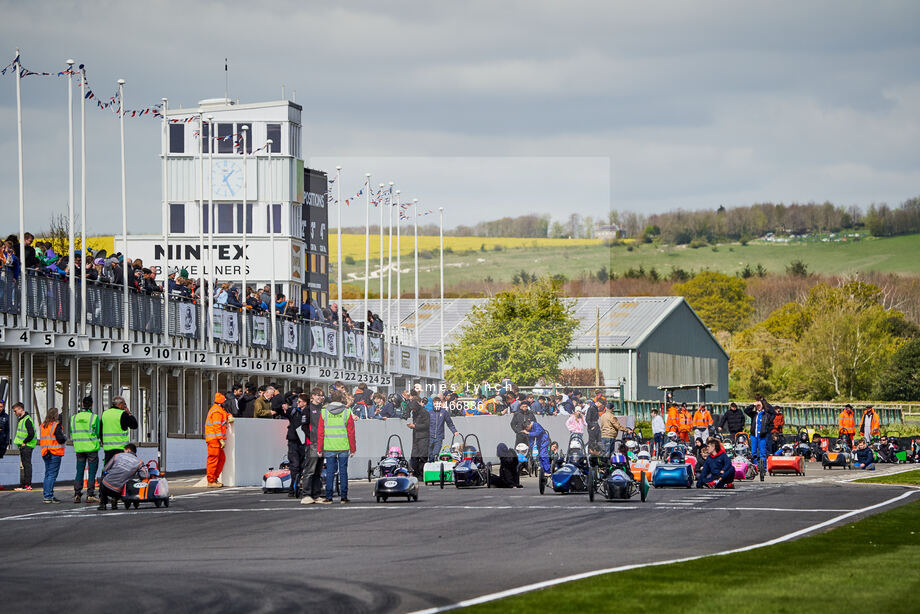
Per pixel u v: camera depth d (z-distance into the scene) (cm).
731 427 10688
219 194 16025
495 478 7362
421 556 3994
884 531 4822
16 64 9562
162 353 10906
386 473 6500
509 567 3694
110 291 10212
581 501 6397
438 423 6209
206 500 6850
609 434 5922
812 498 6756
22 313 8981
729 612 2822
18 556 4188
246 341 11981
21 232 9425
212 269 12744
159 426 10000
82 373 11919
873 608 2869
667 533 4725
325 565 3791
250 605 3036
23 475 8025
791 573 3481
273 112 16088
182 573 3647
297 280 15938
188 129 16138
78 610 2981
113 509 6212
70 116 10012
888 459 13550
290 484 7375
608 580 3334
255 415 8650
